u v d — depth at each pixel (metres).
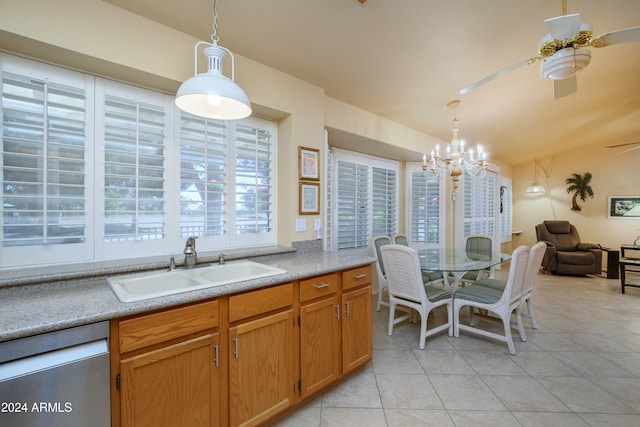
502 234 6.49
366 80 2.52
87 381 0.99
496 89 2.93
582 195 5.96
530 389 1.88
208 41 1.85
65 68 1.54
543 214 6.55
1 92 1.37
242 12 1.64
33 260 1.46
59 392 0.94
